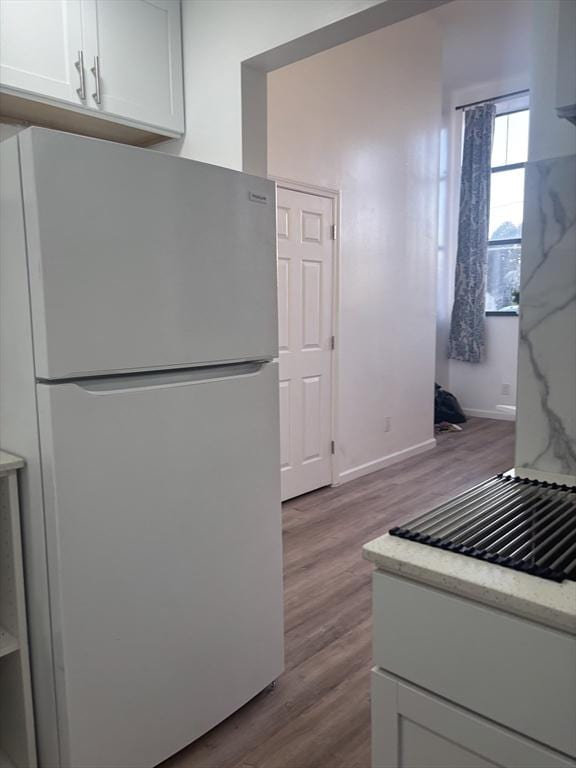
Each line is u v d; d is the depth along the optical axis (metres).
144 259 1.49
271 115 3.43
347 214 4.08
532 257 1.47
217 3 2.25
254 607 1.86
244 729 1.83
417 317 4.99
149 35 2.29
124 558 1.50
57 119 2.23
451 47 5.11
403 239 4.71
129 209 1.45
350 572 2.89
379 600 1.03
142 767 1.58
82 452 1.40
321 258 3.92
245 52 2.18
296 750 1.74
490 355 6.51
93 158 1.38
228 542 1.75
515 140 6.09
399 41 4.41
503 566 0.94
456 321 6.52
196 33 2.34
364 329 4.37
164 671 1.61
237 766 1.68
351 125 4.05
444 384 6.80
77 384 1.40
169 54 2.36
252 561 1.84
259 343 1.81
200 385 1.64
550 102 1.41
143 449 1.52
